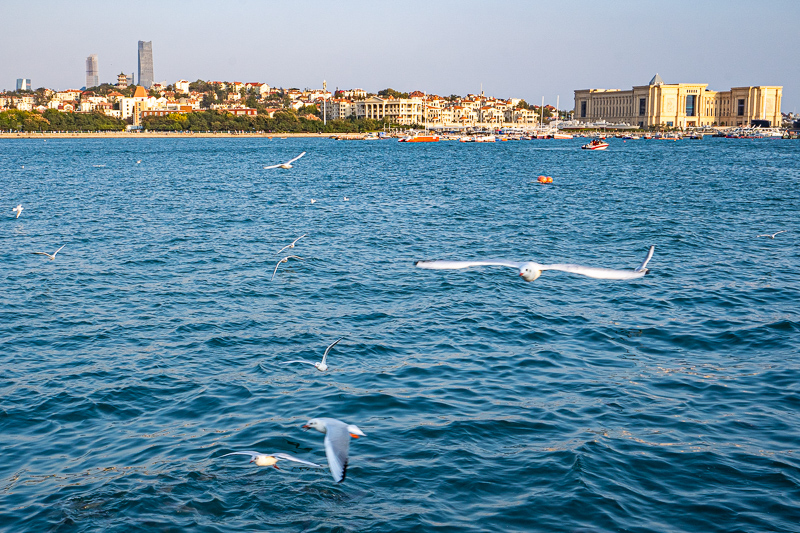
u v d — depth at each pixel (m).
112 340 30.09
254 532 17.02
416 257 47.19
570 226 60.59
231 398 24.09
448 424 21.83
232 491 18.53
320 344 29.42
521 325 31.58
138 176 122.44
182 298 36.78
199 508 17.81
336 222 63.56
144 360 27.66
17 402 23.67
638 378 25.45
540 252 49.28
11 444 21.00
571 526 16.94
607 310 33.81
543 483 18.59
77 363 27.33
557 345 29.03
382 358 27.83
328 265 44.34
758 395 23.75
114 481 18.94
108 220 65.25
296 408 23.25
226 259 46.47
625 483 18.55
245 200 82.56
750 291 36.94
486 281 39.53
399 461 19.80
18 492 18.48
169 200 82.62
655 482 18.61
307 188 99.06
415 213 69.88
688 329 30.75
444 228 60.06
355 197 86.06
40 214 69.62
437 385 24.98
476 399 23.78
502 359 27.50
